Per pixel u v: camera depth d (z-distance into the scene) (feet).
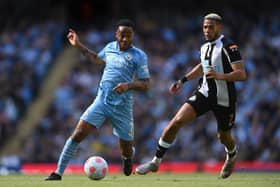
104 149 262.06
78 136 124.36
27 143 278.05
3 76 306.96
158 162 126.00
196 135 260.83
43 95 307.17
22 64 315.37
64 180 124.88
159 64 306.35
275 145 259.60
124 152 131.13
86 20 344.28
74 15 344.28
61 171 125.59
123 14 348.18
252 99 278.87
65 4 349.61
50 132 281.74
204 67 124.67
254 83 286.66
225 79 119.65
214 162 251.80
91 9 343.67
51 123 284.82
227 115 125.18
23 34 335.06
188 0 351.05
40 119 293.43
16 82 306.35
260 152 258.57
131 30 124.26
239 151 257.14
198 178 140.87
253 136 262.26
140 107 277.85
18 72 311.06
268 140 261.65
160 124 272.92
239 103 277.44
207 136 260.83
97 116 124.26
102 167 124.47
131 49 125.49
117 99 124.47
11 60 316.60
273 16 336.49
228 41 123.75
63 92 299.99
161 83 293.84
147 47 319.27
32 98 304.71
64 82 306.14
